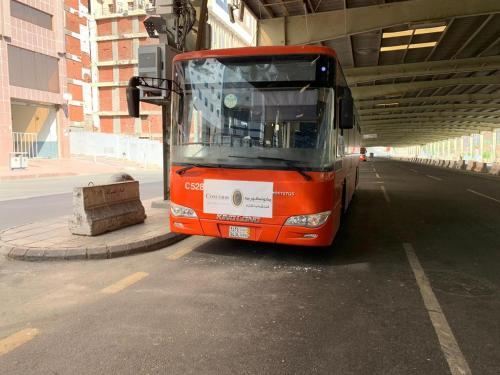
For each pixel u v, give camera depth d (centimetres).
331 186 560
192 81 607
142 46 834
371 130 7850
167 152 996
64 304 434
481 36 2030
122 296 458
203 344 350
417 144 12688
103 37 5206
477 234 827
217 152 586
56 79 3288
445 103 4328
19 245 617
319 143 553
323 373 308
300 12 1823
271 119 567
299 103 561
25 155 2498
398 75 2567
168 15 922
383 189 1795
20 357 324
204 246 689
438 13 1642
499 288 505
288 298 462
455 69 2484
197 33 1065
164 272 549
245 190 570
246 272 556
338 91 589
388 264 607
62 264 577
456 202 1339
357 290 493
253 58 579
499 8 1580
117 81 5241
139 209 799
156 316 406
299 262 609
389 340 364
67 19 4781
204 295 466
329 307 438
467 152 8650
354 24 1759
